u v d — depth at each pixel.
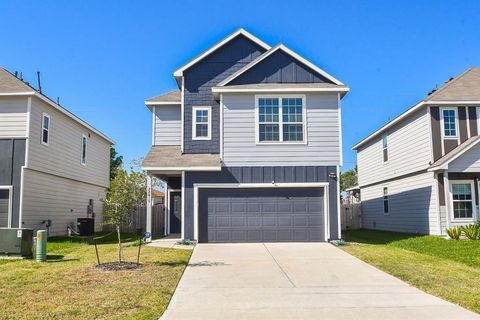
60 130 19.47
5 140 16.17
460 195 17.31
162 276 9.12
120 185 10.84
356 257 11.99
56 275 9.12
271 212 15.54
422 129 18.30
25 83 17.56
